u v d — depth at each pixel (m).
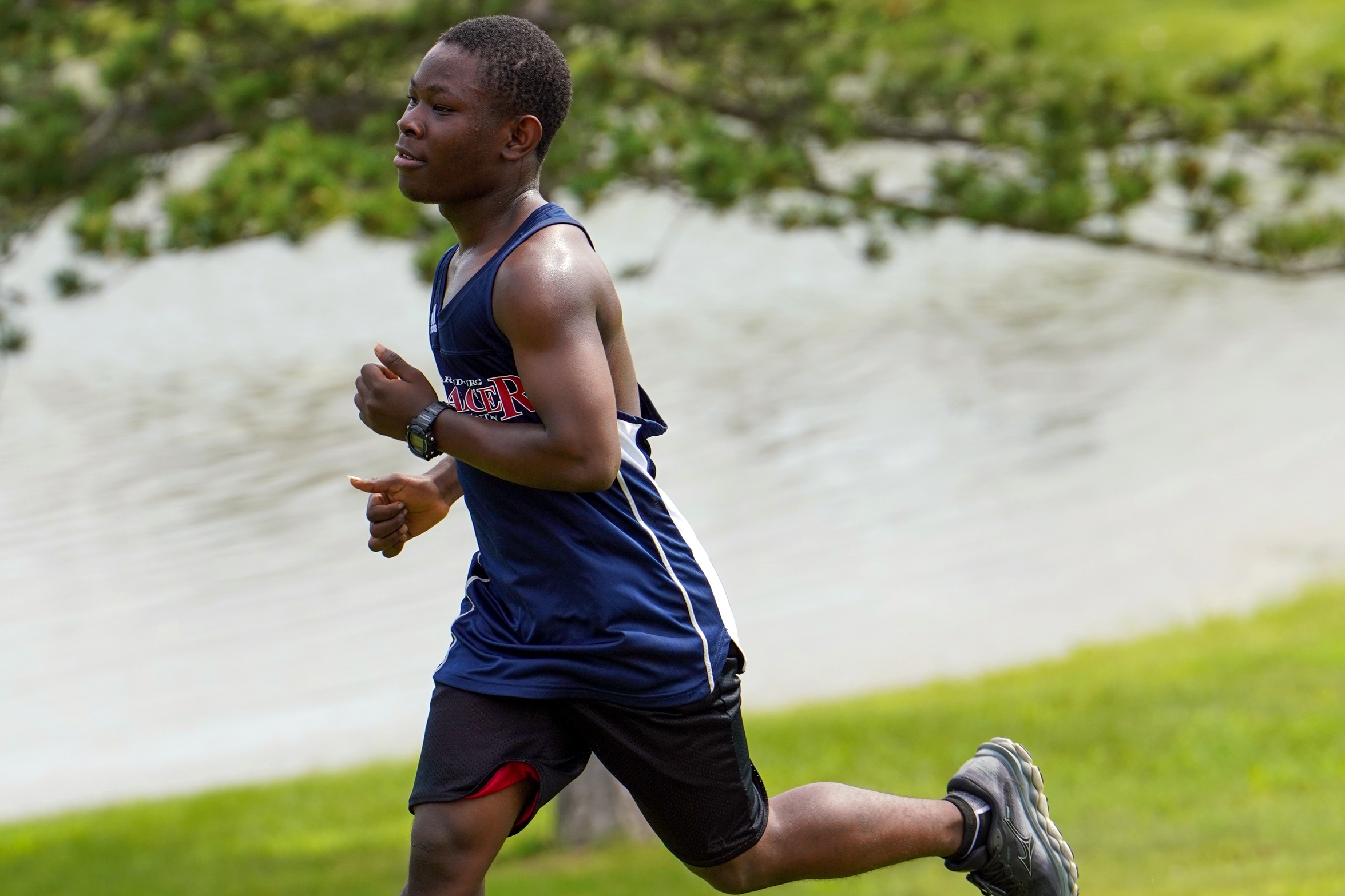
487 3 33.56
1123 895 29.52
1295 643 56.34
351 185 27.94
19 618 74.12
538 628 10.89
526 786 10.92
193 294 146.88
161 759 59.25
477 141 10.39
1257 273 32.25
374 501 12.06
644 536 10.90
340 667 67.62
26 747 61.25
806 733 50.59
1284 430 94.38
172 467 95.12
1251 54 35.47
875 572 75.31
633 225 160.38
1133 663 56.53
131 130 31.97
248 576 78.56
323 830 46.19
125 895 40.84
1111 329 122.69
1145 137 34.22
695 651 10.93
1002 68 35.31
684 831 11.19
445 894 10.71
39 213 30.84
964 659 62.34
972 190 31.09
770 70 36.62
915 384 108.81
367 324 131.62
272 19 34.44
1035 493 85.75
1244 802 38.47
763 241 160.38
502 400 10.51
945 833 11.96
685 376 112.56
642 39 35.62
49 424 104.69
